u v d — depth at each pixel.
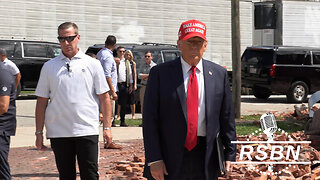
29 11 21.91
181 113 3.89
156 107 3.93
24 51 20.53
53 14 22.36
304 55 20.25
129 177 6.81
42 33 22.17
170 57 17.55
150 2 24.33
